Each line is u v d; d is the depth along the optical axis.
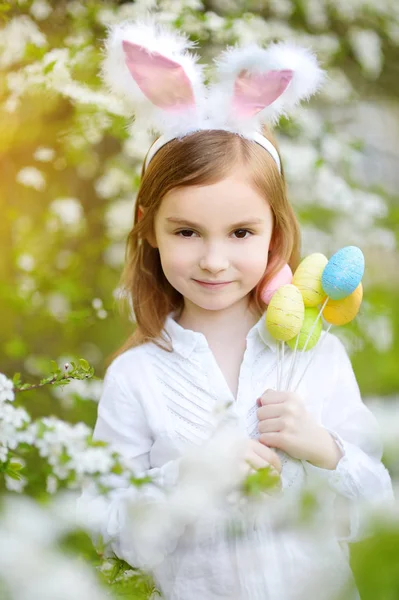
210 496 1.31
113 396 1.65
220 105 1.57
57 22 2.69
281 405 1.52
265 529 1.33
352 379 1.71
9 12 2.42
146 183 1.62
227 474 1.33
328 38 3.12
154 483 1.36
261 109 1.57
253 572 1.38
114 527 1.44
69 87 2.34
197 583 1.47
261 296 1.64
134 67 1.55
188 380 1.60
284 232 1.64
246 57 1.53
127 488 1.49
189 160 1.50
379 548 0.70
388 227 3.19
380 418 0.87
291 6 3.10
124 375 1.65
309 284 1.59
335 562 1.28
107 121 2.56
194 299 1.57
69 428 1.39
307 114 2.92
